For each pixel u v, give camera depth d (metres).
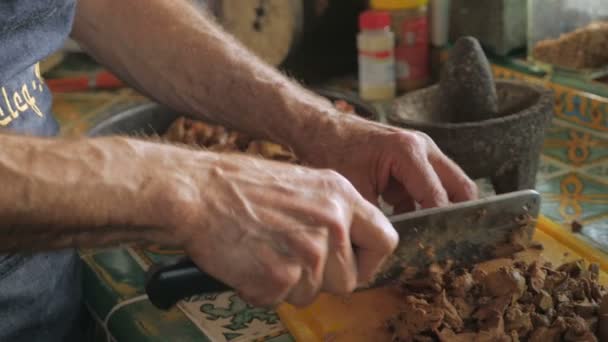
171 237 0.59
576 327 0.68
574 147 1.17
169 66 0.89
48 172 0.55
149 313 0.83
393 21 1.44
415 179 0.78
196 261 0.61
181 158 0.59
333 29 1.52
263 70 0.88
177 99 0.90
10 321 0.77
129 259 0.95
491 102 0.98
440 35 1.48
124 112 1.12
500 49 1.44
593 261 0.84
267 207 0.59
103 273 0.92
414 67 1.46
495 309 0.71
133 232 0.58
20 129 0.77
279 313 0.80
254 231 0.59
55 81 1.58
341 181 0.62
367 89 1.44
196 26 0.89
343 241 0.61
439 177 0.81
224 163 0.60
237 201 0.59
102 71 1.67
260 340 0.78
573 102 1.26
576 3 1.35
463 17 1.46
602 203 1.00
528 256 0.81
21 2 0.73
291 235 0.60
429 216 0.76
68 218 0.55
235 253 0.59
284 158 1.05
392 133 0.80
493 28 1.43
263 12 1.44
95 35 0.91
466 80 0.98
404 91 1.48
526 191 0.80
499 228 0.79
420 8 1.43
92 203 0.55
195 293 0.64
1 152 0.54
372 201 0.82
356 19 1.54
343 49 1.56
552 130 1.24
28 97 0.79
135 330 0.81
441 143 0.92
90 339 0.95
